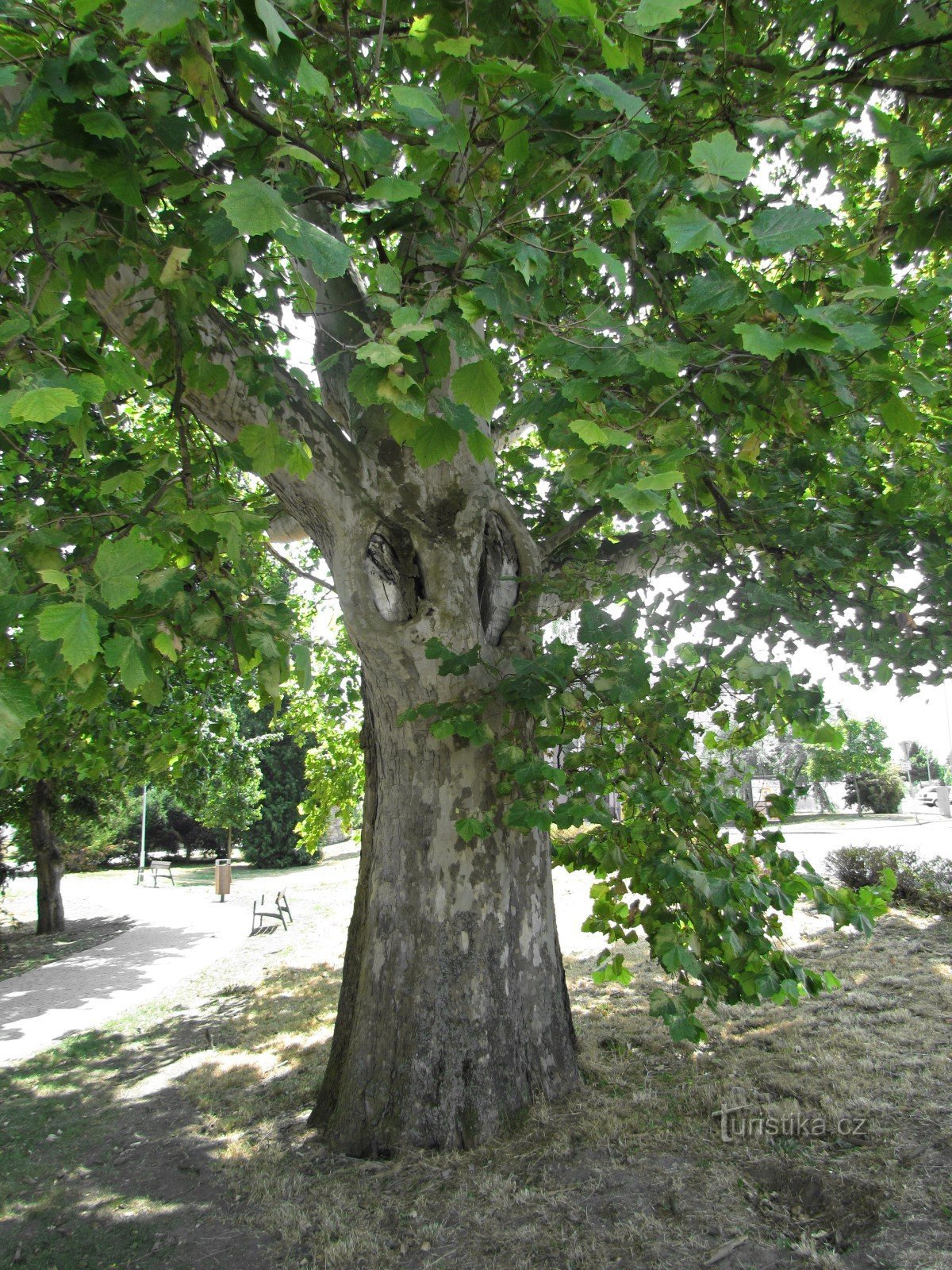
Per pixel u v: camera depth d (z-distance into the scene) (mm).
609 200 2826
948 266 2355
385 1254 3795
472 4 2496
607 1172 4250
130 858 35250
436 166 2777
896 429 2645
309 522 4848
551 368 2717
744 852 4500
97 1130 5758
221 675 8953
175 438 6379
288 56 1785
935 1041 5703
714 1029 6355
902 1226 3562
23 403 1626
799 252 2928
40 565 2465
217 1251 4008
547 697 4012
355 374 2111
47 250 2639
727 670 4598
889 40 3094
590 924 4586
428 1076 4812
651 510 2064
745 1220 3758
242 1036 7875
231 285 2785
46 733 6961
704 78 3602
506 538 5289
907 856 11914
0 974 12602
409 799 5113
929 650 4605
